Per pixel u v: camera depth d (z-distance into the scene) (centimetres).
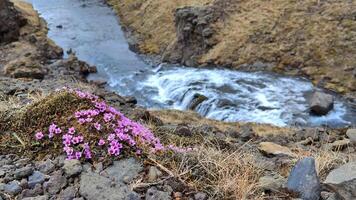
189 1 3008
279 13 2523
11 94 968
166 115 1504
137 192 443
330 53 2173
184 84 2164
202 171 484
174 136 671
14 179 462
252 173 503
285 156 710
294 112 1778
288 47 2308
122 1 3809
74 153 486
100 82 2292
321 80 2069
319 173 514
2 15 2795
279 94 1964
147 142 520
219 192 450
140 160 487
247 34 2480
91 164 478
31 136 518
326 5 2438
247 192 451
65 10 3841
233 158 532
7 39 2789
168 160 494
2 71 2222
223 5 2725
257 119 1725
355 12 2305
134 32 3175
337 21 2308
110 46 2986
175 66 2541
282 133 1283
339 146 875
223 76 2236
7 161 490
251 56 2361
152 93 2178
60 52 2783
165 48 2778
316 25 2345
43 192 445
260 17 2553
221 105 1862
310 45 2258
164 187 450
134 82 2338
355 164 475
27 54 2558
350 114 1758
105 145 494
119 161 483
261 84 2092
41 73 2109
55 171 468
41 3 4069
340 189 444
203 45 2558
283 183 479
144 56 2789
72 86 1295
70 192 441
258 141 965
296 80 2122
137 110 1058
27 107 562
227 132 1107
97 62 2695
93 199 431
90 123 511
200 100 1936
